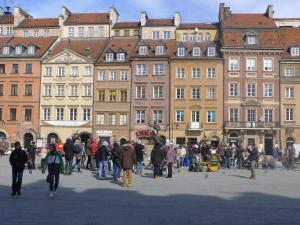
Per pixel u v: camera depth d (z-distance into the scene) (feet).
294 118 239.09
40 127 254.06
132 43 267.59
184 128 243.19
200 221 44.55
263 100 240.94
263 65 242.37
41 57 257.14
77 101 253.03
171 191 71.31
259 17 265.75
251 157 97.50
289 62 241.76
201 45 255.29
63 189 72.38
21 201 58.44
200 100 243.60
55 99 254.88
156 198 62.69
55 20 289.12
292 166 136.05
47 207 53.31
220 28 257.96
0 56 260.01
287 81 240.73
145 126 245.65
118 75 251.19
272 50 240.94
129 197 63.57
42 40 274.57
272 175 107.86
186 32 266.36
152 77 247.70
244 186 80.33
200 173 111.65
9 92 258.78
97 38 277.03
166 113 245.24
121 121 248.93
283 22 291.38
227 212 50.60
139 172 106.11
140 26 275.59
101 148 90.89
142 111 247.70
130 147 77.41
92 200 59.98
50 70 257.14
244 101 241.14
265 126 236.63
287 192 71.77
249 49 241.35
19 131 255.70
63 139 252.01
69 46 261.65
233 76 242.58
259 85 241.76
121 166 77.56
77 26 280.72
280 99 240.32
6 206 53.78
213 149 156.46
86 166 116.98
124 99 249.75
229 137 239.50
